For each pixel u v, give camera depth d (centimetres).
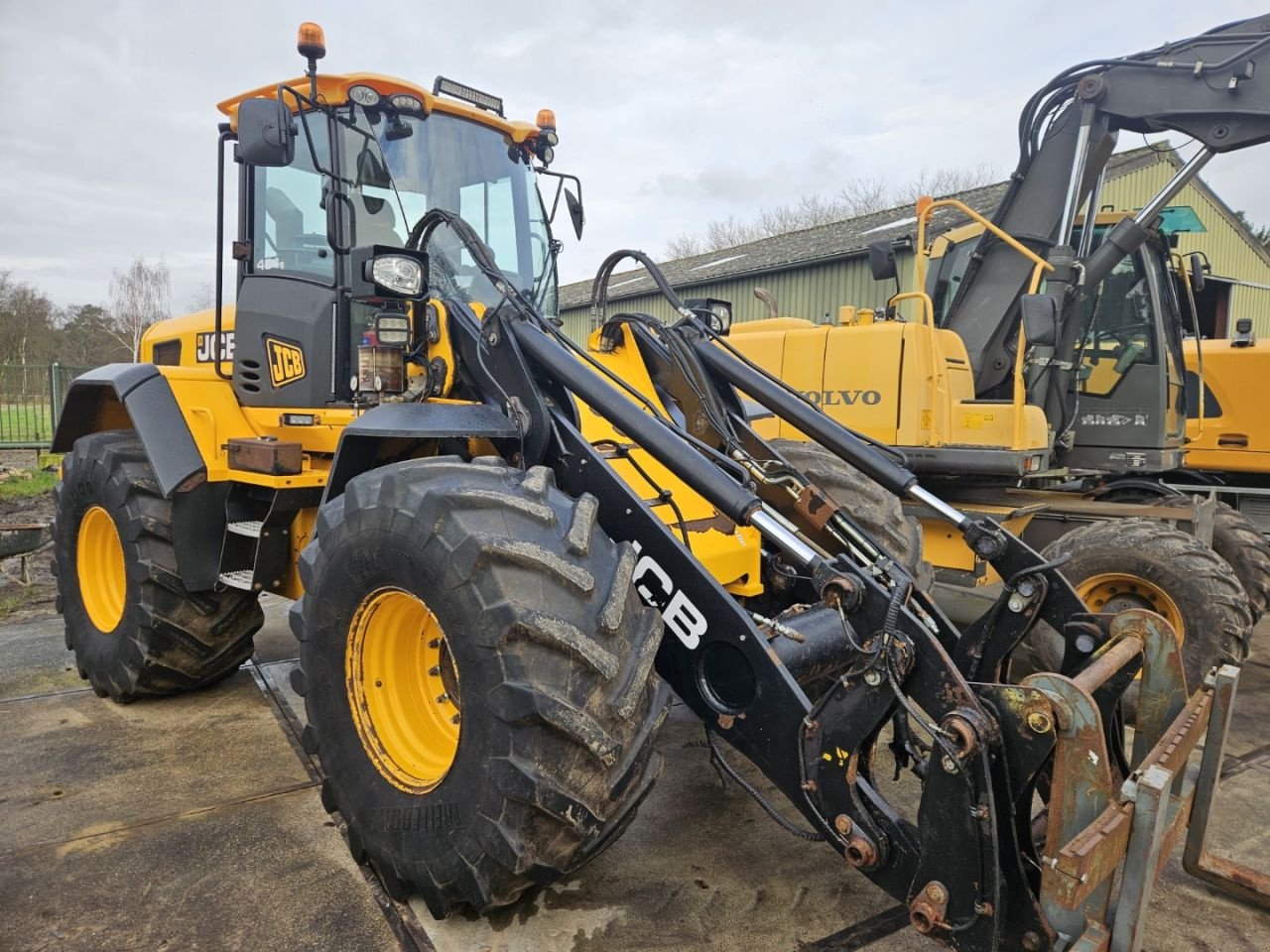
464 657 214
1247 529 522
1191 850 281
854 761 206
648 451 245
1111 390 596
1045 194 539
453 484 230
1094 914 198
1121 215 594
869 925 251
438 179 373
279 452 334
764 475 277
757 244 1923
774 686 220
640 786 225
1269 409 704
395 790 240
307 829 299
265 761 353
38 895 260
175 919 249
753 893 265
